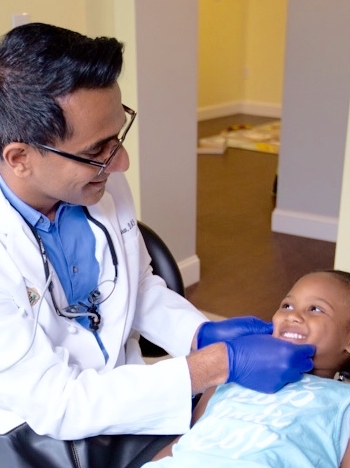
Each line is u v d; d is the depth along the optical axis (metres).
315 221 3.91
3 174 1.24
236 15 7.34
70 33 1.12
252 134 6.55
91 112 1.11
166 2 2.74
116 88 1.15
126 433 1.29
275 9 7.17
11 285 1.21
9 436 1.23
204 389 1.33
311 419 1.22
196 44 2.94
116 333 1.41
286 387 1.30
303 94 3.73
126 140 2.84
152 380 1.23
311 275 1.49
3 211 1.24
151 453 1.29
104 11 2.70
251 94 7.70
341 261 2.01
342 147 3.70
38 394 1.20
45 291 1.25
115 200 1.49
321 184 3.84
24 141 1.13
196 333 1.51
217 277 3.40
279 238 3.94
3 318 1.19
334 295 1.43
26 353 1.19
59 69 1.07
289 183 3.94
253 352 1.25
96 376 1.25
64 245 1.35
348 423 1.25
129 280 1.46
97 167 1.18
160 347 1.66
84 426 1.21
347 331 1.41
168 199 3.05
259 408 1.26
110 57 1.10
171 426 1.27
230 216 4.29
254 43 7.46
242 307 3.08
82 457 1.24
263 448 1.16
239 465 1.12
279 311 1.45
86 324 1.39
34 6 2.52
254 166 5.47
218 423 1.24
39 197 1.26
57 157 1.14
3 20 2.44
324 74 3.63
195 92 3.02
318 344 1.38
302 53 3.66
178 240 3.18
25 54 1.09
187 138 3.05
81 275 1.38
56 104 1.09
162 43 2.77
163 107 2.88
